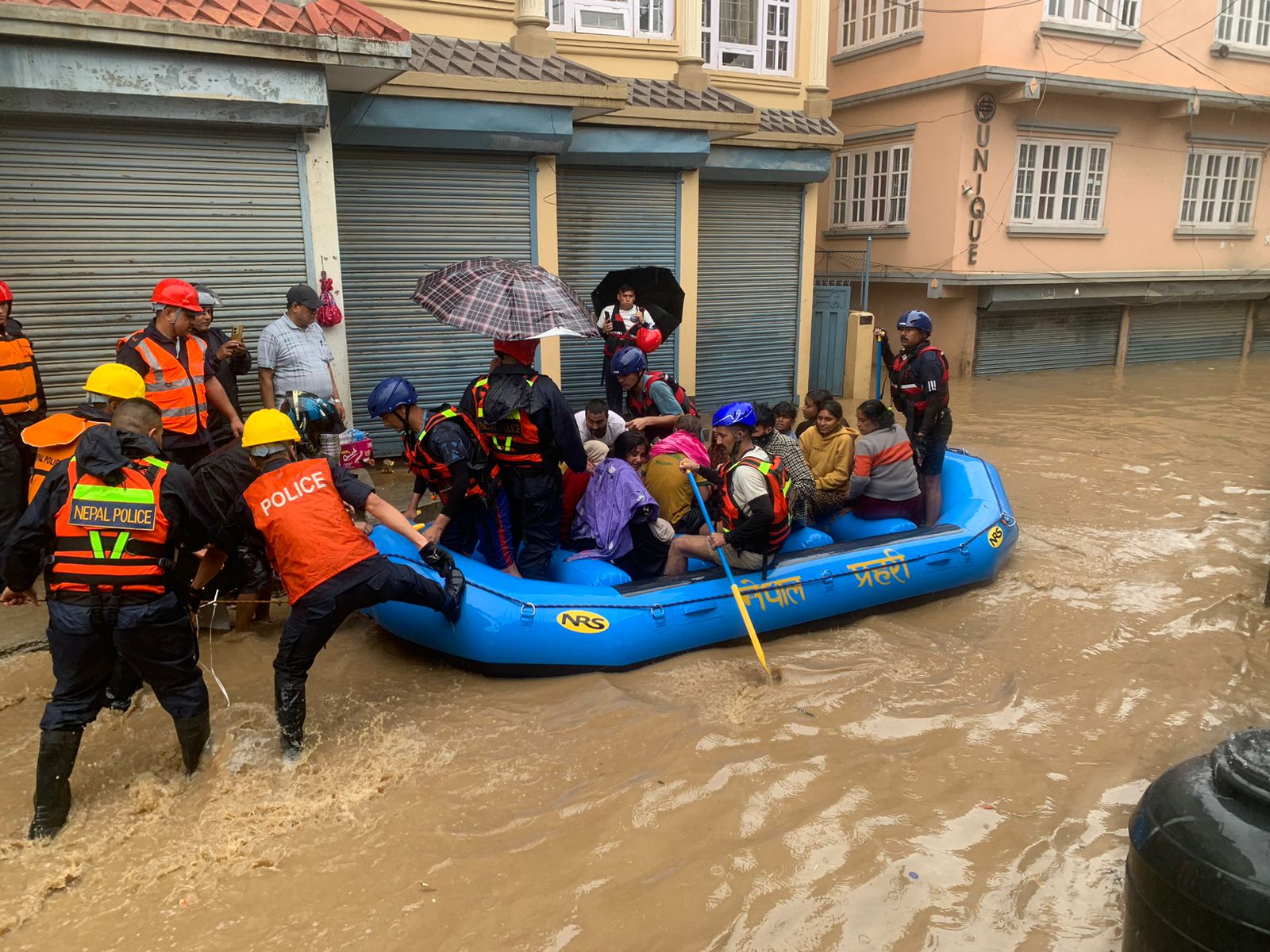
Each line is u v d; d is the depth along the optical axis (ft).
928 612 18.06
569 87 26.91
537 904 9.70
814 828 11.02
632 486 16.62
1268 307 60.18
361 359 28.09
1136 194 50.70
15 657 14.94
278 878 10.11
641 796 11.64
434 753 12.64
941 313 48.47
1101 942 9.28
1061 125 46.65
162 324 16.21
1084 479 28.09
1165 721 13.73
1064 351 52.70
